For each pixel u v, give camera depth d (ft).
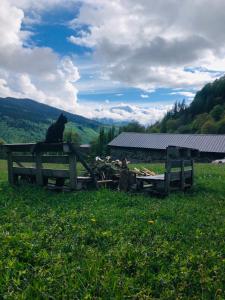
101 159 66.23
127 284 21.43
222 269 24.17
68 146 51.44
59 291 20.35
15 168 60.34
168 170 54.90
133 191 55.77
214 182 70.54
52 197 47.83
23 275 22.24
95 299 19.80
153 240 29.81
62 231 31.68
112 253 26.09
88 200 46.55
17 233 29.66
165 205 45.83
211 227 35.55
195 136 299.58
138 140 312.91
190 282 22.24
